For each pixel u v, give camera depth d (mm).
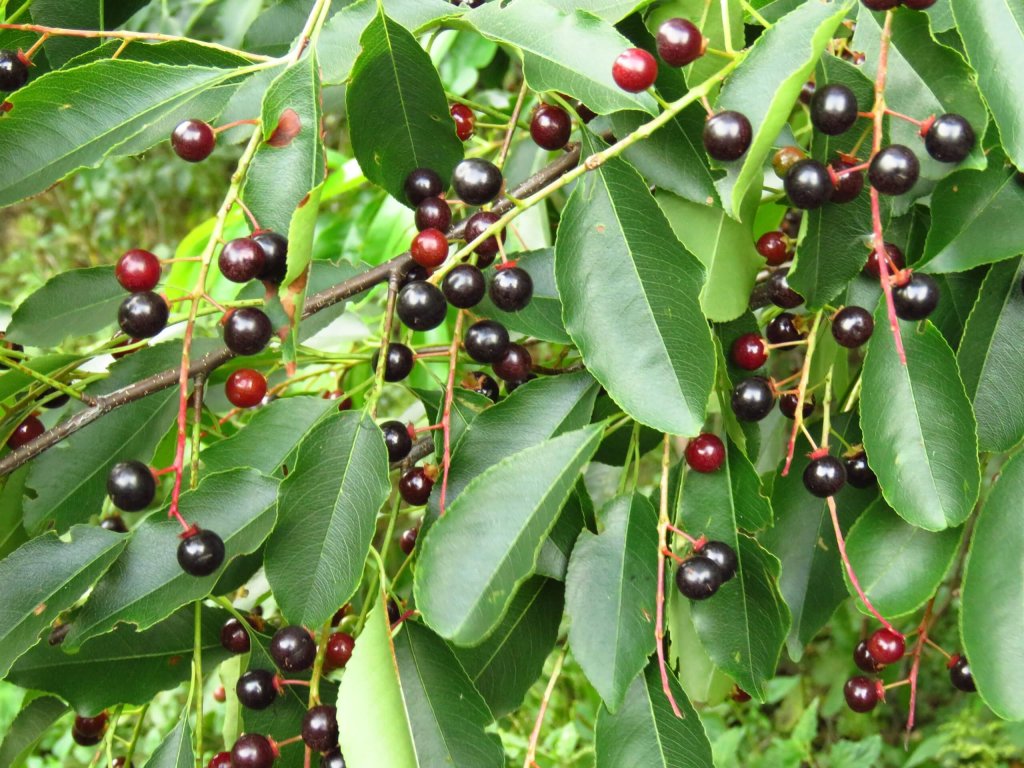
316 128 429
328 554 433
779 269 489
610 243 441
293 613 432
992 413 454
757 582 450
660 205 455
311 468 436
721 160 425
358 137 464
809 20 431
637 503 446
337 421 438
